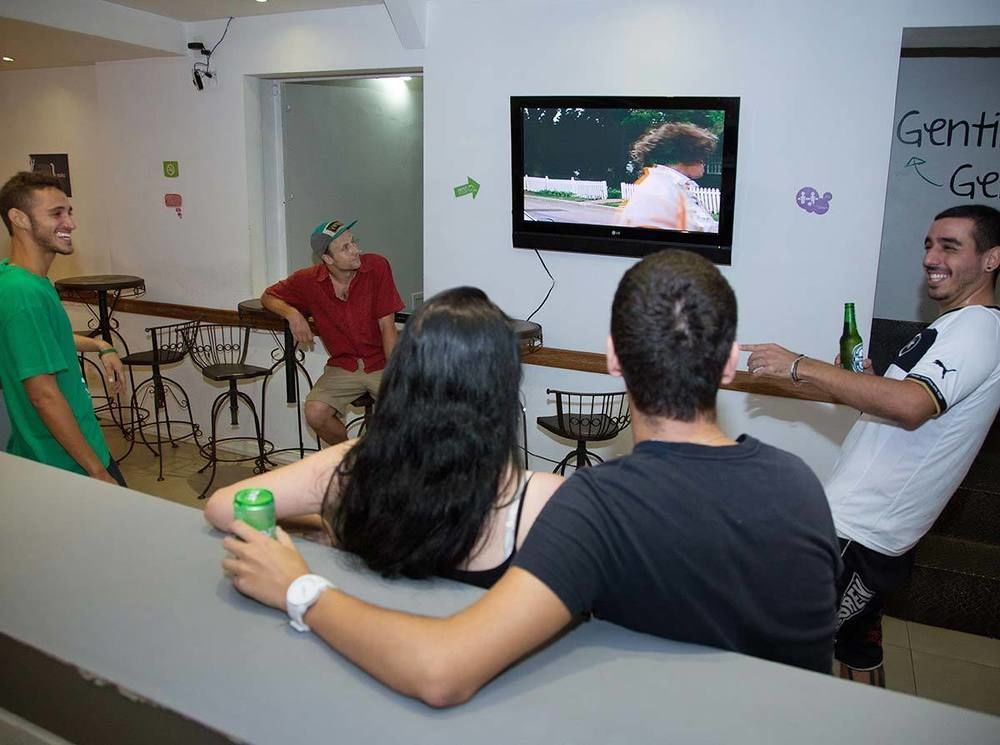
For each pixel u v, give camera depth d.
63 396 2.09
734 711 0.77
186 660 0.85
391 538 0.99
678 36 3.39
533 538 0.85
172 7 4.15
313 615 0.87
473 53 3.80
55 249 2.11
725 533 0.89
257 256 4.69
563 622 0.82
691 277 0.95
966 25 2.96
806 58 3.20
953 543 3.29
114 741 0.87
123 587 0.99
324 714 0.76
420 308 1.02
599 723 0.75
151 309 4.92
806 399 3.36
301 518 1.22
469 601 0.94
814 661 1.00
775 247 3.40
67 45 4.30
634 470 0.92
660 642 0.90
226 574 1.01
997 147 4.13
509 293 3.98
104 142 5.00
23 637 0.89
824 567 0.97
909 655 2.90
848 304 2.70
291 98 4.65
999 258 1.89
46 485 1.33
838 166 3.23
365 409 4.23
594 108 3.52
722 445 0.96
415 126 5.70
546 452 4.00
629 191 3.55
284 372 4.60
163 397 4.58
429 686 0.75
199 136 4.65
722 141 3.32
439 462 0.97
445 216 4.04
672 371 0.94
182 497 4.19
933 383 1.79
